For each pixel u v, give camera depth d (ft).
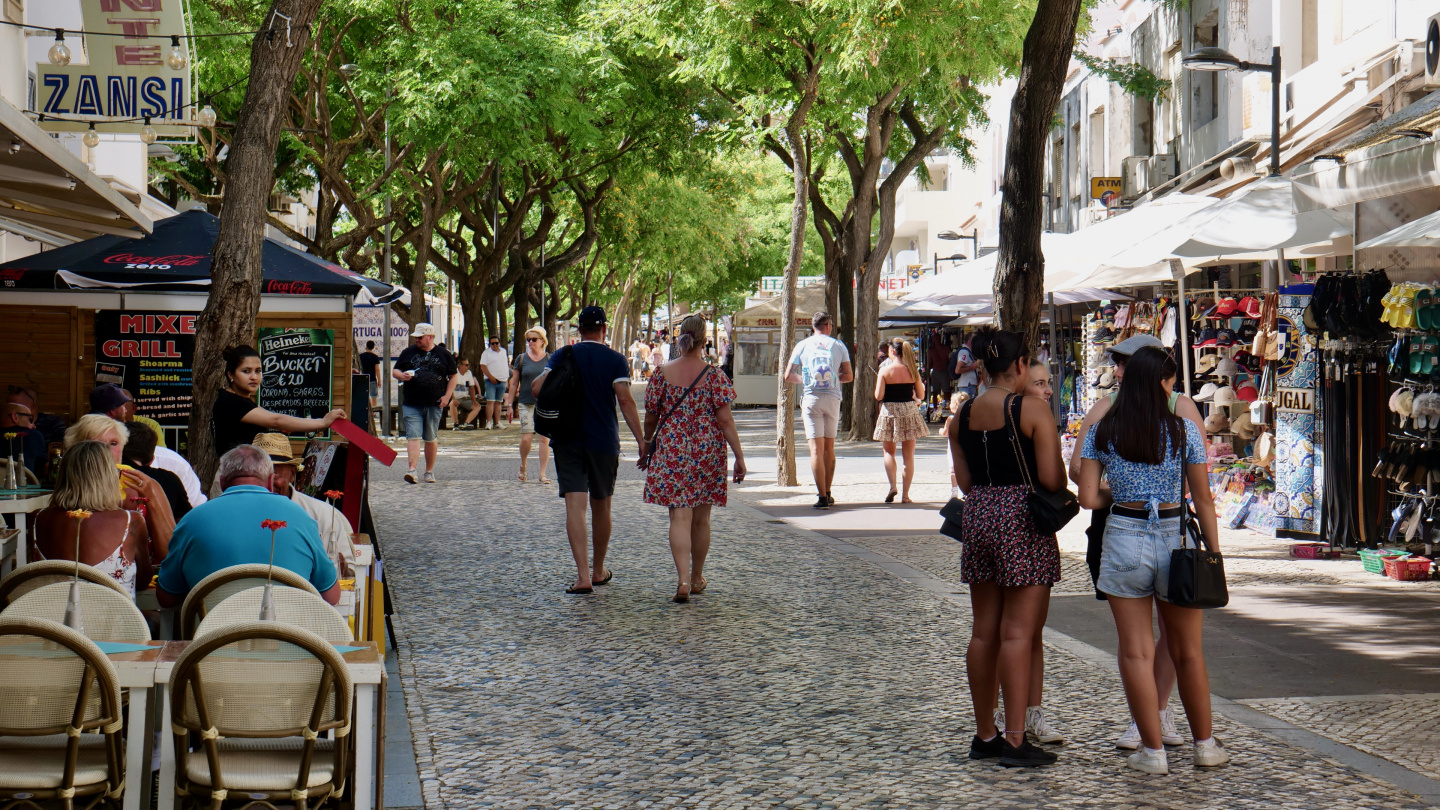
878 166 75.61
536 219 141.28
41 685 13.12
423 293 95.45
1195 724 17.52
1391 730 19.04
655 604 29.48
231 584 15.58
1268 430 40.29
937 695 21.48
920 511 46.62
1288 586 30.86
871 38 46.98
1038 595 17.88
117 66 39.01
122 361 39.68
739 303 221.87
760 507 48.19
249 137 26.61
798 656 24.31
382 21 82.07
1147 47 90.58
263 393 38.96
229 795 13.30
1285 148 54.80
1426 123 33.96
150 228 38.93
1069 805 15.99
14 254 57.41
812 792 16.61
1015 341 18.21
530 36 78.84
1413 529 33.37
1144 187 86.07
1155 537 17.29
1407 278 38.52
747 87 62.18
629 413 31.40
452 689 21.97
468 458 68.49
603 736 19.21
